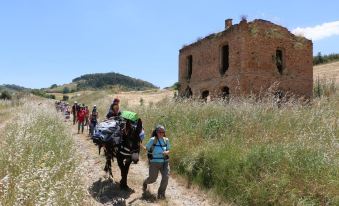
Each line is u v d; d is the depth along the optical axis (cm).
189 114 1570
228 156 1039
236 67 2273
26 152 825
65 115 3175
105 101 4228
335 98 1552
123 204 866
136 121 968
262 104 1453
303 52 2498
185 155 1191
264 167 910
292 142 1005
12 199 544
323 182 786
